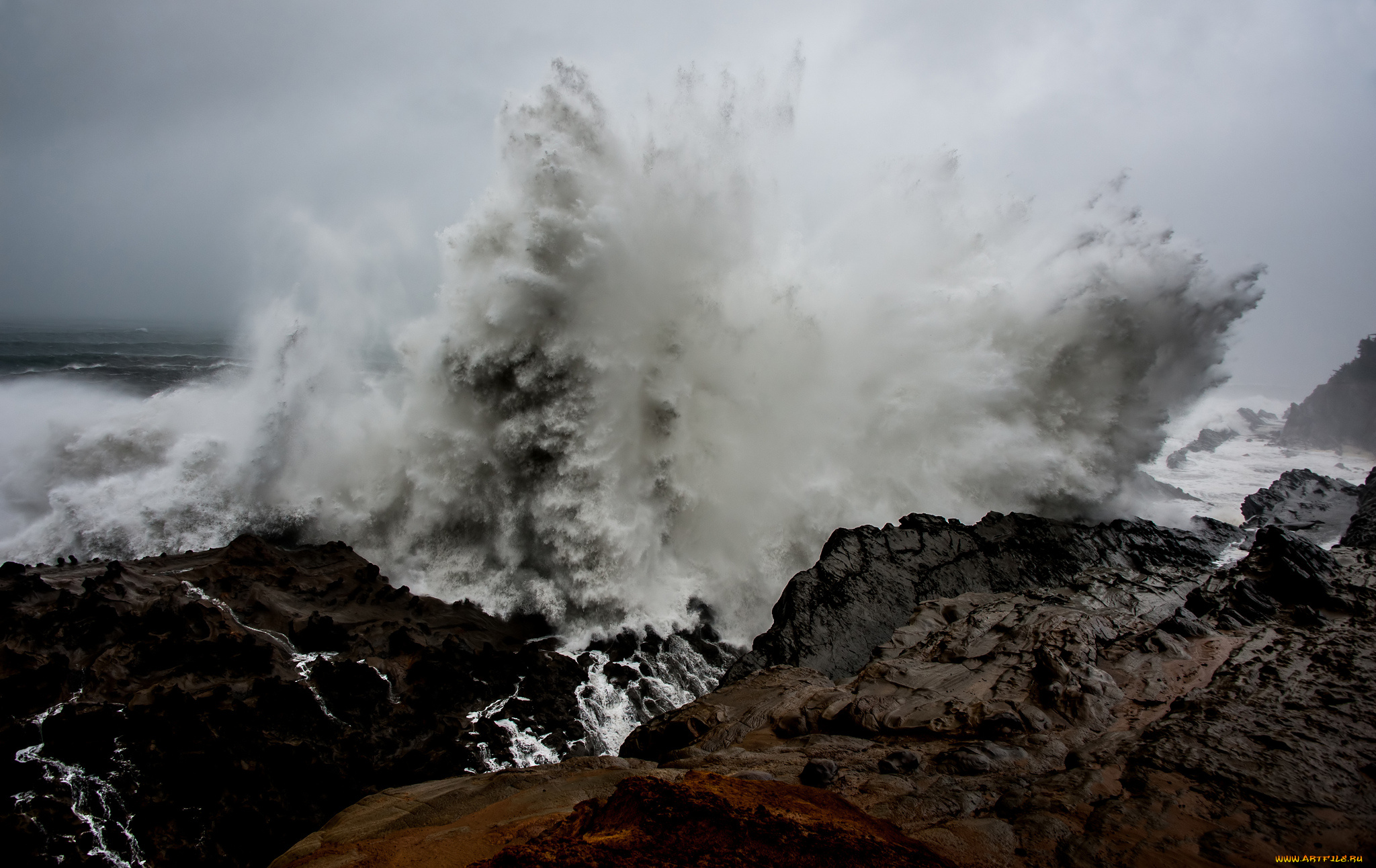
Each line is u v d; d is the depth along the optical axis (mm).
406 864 4664
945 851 4371
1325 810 4504
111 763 7348
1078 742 5945
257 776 7715
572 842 3914
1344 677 6305
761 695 8609
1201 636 7785
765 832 3977
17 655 8008
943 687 7371
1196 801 4711
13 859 6512
